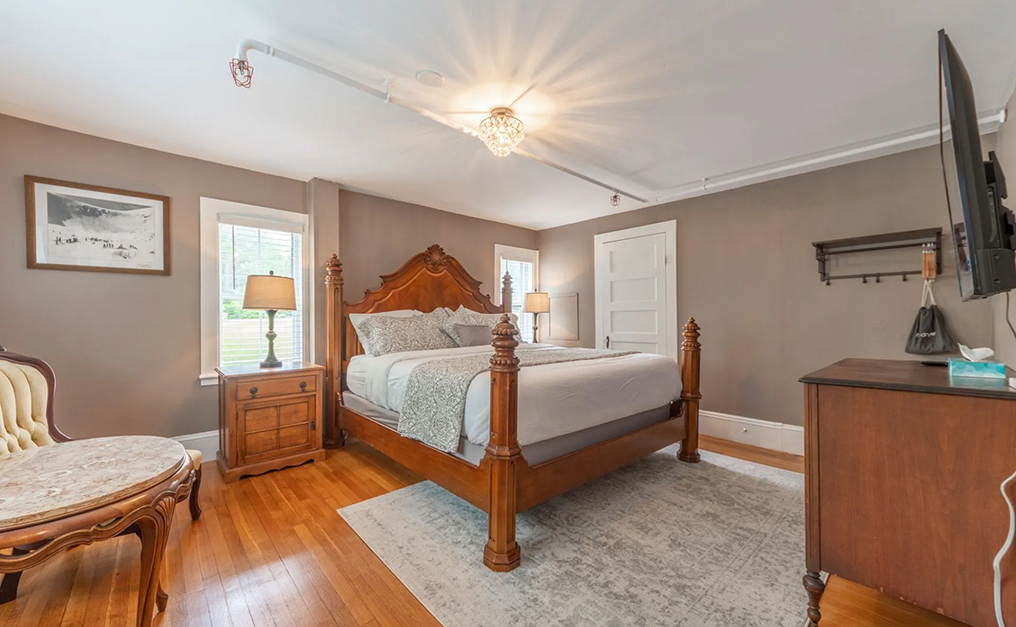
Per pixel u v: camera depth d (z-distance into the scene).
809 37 1.68
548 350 3.51
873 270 2.95
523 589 1.64
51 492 1.17
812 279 3.22
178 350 2.92
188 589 1.63
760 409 3.49
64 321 2.53
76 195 2.57
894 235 2.79
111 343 2.68
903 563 1.17
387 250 4.08
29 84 2.05
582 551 1.92
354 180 3.53
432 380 2.32
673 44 1.72
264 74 1.96
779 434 3.37
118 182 2.71
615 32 1.65
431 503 2.41
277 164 3.15
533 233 5.52
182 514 2.25
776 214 3.42
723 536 2.04
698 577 1.72
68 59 1.84
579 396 2.24
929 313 2.68
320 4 1.50
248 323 3.25
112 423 2.68
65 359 2.54
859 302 3.00
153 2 1.48
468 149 2.87
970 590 1.07
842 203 3.09
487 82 2.02
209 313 3.05
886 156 2.90
